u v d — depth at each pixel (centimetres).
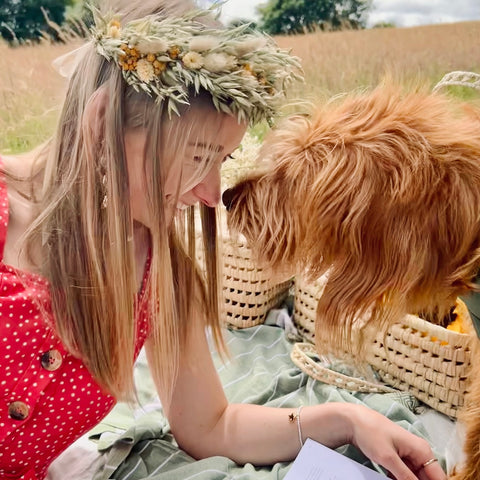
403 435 82
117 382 75
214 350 119
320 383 105
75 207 64
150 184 63
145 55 58
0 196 66
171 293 76
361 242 75
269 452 88
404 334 101
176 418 91
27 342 66
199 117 61
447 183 71
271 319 129
